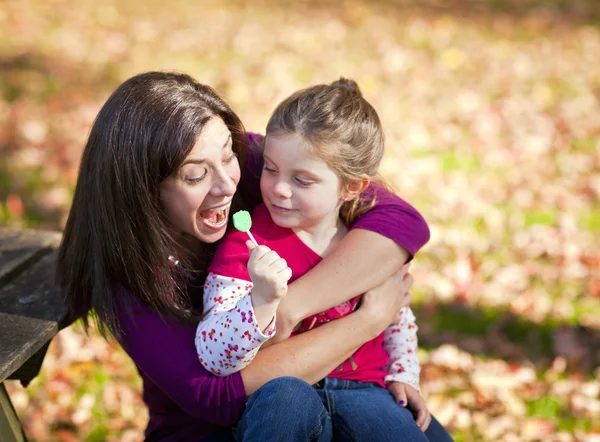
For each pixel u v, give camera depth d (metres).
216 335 1.96
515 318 4.17
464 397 3.58
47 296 2.34
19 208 5.16
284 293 1.91
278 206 2.17
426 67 8.11
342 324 2.15
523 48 8.72
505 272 4.57
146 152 1.96
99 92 7.34
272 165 2.15
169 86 2.06
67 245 2.22
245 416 1.99
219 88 2.34
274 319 1.95
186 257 2.21
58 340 3.84
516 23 9.64
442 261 4.68
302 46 8.69
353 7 10.24
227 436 2.19
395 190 2.71
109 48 8.50
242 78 7.70
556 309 4.24
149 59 8.24
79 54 8.29
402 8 10.28
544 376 3.74
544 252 4.79
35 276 2.47
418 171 5.82
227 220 2.15
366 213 2.33
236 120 2.16
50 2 10.00
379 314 2.19
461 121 6.76
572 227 5.05
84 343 3.83
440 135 6.48
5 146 6.09
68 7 9.86
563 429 3.40
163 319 2.06
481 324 4.13
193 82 2.13
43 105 6.91
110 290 2.08
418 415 2.31
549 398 3.58
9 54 8.10
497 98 7.29
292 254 2.23
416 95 7.34
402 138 6.39
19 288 2.39
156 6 10.11
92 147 2.06
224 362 1.97
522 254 4.77
